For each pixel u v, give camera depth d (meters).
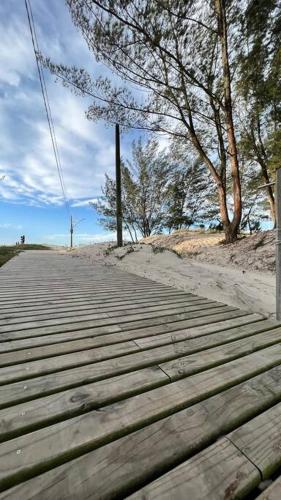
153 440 1.15
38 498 0.90
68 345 2.09
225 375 1.69
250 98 8.17
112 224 14.67
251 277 5.41
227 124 7.76
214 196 13.77
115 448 1.11
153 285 4.72
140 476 0.99
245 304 3.44
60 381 1.59
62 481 0.97
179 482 0.97
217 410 1.36
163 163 13.76
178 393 1.49
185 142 10.31
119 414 1.31
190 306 3.28
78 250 13.83
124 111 8.11
